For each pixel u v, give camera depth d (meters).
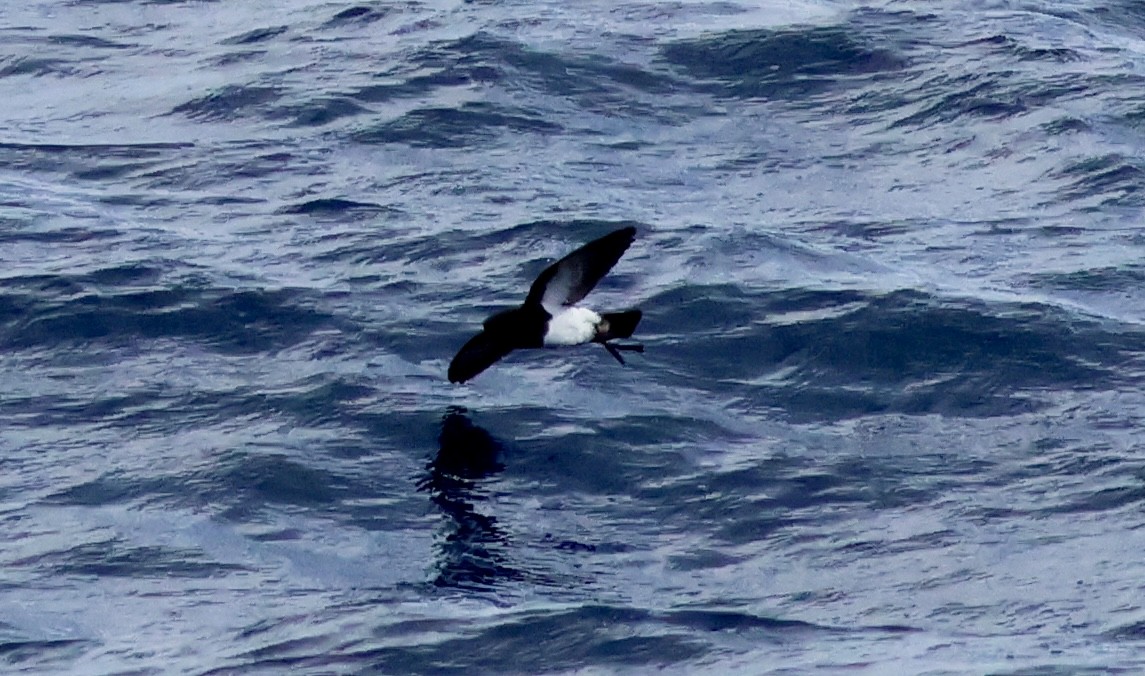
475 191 41.94
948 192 42.19
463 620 25.78
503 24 51.69
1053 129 44.31
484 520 28.59
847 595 26.58
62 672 24.77
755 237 38.97
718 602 26.34
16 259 37.75
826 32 50.12
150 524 28.42
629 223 39.81
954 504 29.03
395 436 30.92
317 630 25.59
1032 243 39.25
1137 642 25.05
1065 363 33.44
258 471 29.70
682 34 50.66
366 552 27.72
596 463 30.19
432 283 36.97
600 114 46.53
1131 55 49.16
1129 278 37.34
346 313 35.41
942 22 51.19
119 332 34.62
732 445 30.91
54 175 43.31
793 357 33.84
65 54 51.88
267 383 32.78
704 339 34.44
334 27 52.62
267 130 45.75
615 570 27.27
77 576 27.03
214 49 51.66
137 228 39.78
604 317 22.58
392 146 44.56
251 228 39.97
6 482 29.61
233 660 24.92
